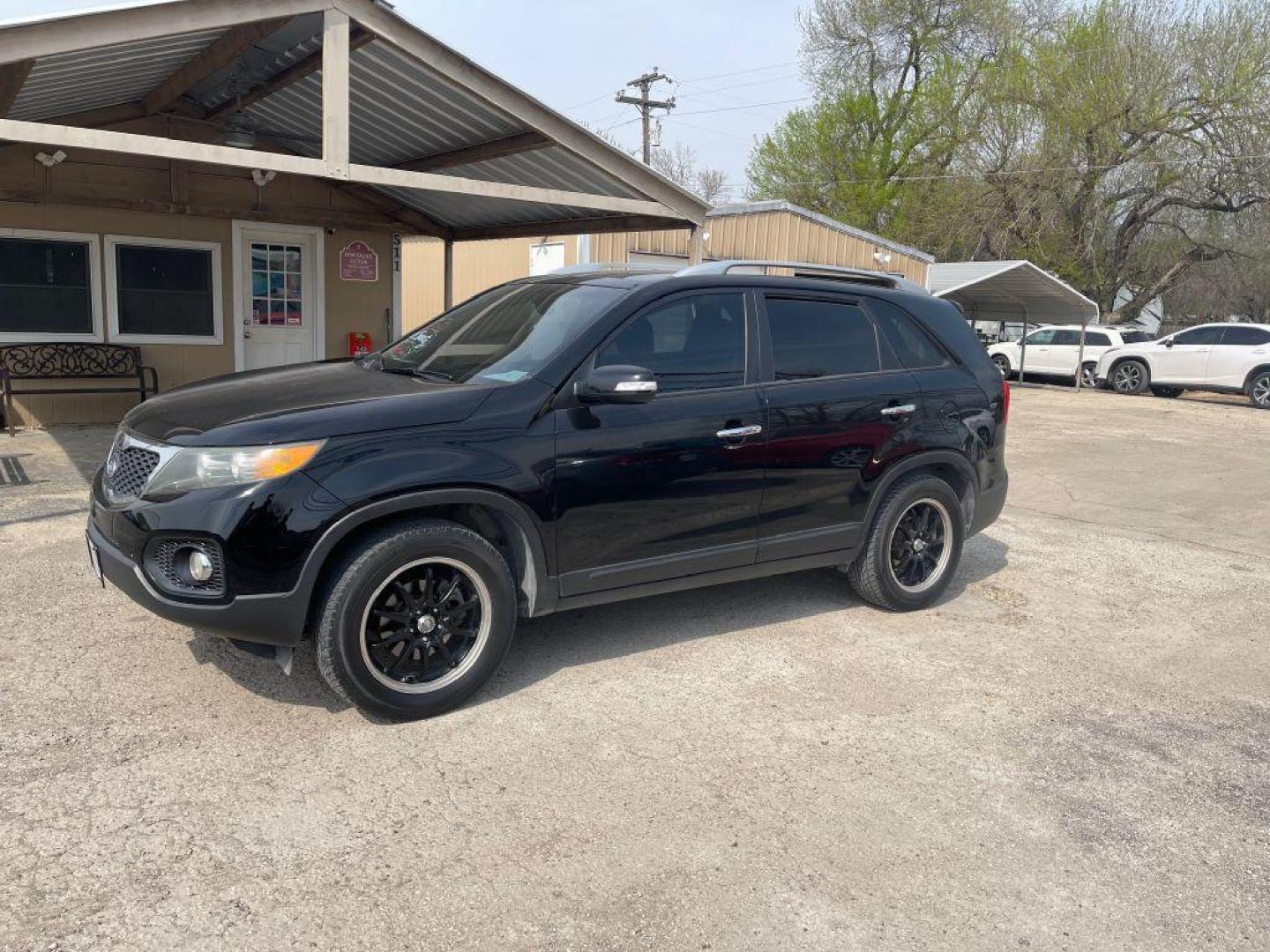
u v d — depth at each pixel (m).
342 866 2.78
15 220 9.46
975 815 3.19
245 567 3.30
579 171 8.54
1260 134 27.45
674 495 4.17
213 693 3.84
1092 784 3.45
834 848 2.97
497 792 3.21
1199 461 11.58
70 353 9.89
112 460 3.80
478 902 2.64
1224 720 4.06
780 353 4.56
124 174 9.98
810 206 35.91
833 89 35.12
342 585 3.43
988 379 5.32
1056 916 2.69
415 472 3.51
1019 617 5.29
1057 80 29.73
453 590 3.71
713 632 4.79
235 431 3.40
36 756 3.30
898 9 32.78
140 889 2.62
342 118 6.36
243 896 2.62
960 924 2.64
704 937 2.54
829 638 4.77
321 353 11.59
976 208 31.69
